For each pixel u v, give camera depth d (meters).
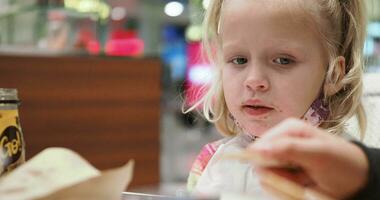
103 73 2.36
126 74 2.43
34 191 0.40
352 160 0.40
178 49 6.52
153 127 2.52
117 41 3.04
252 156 0.39
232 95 0.72
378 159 0.41
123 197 0.47
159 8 6.72
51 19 2.56
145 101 2.49
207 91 0.90
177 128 4.74
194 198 0.41
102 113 2.37
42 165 0.42
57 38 2.53
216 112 0.85
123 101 2.43
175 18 6.82
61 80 2.25
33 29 2.57
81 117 2.31
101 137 2.37
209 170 0.70
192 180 0.80
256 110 0.70
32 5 2.52
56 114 2.24
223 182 0.64
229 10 0.72
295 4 0.69
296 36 0.69
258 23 0.69
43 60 2.20
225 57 0.74
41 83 2.20
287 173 0.40
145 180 2.48
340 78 0.75
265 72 0.69
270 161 0.39
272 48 0.69
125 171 0.42
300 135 0.41
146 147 2.50
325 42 0.72
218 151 0.76
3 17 2.54
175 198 0.43
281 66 0.69
